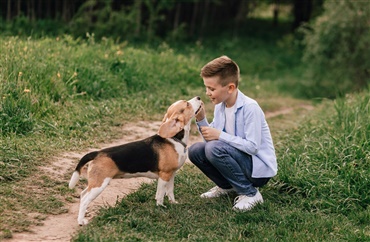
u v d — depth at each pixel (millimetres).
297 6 27828
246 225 5164
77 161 6793
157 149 5258
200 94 11914
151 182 6348
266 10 30969
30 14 19516
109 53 12141
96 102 9602
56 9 19859
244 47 23969
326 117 10422
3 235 4711
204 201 5832
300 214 5570
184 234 4980
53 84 9141
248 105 5520
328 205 5953
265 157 5625
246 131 5520
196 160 5809
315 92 18766
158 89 11617
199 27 25422
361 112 8883
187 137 5398
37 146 6969
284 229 5152
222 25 26641
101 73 10812
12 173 6012
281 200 6062
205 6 25484
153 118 9539
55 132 7703
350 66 18969
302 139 8383
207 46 23000
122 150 5145
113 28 19719
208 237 4910
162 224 5129
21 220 5047
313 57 19922
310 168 6695
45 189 5840
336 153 6961
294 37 25891
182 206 5598
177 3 24016
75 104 9203
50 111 8430
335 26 18844
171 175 5434
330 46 19078
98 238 4652
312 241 4973
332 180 6336
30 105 8078
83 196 5059
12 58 8930
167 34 22219
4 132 7312
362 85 18891
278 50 24406
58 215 5312
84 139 7809
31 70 9008
